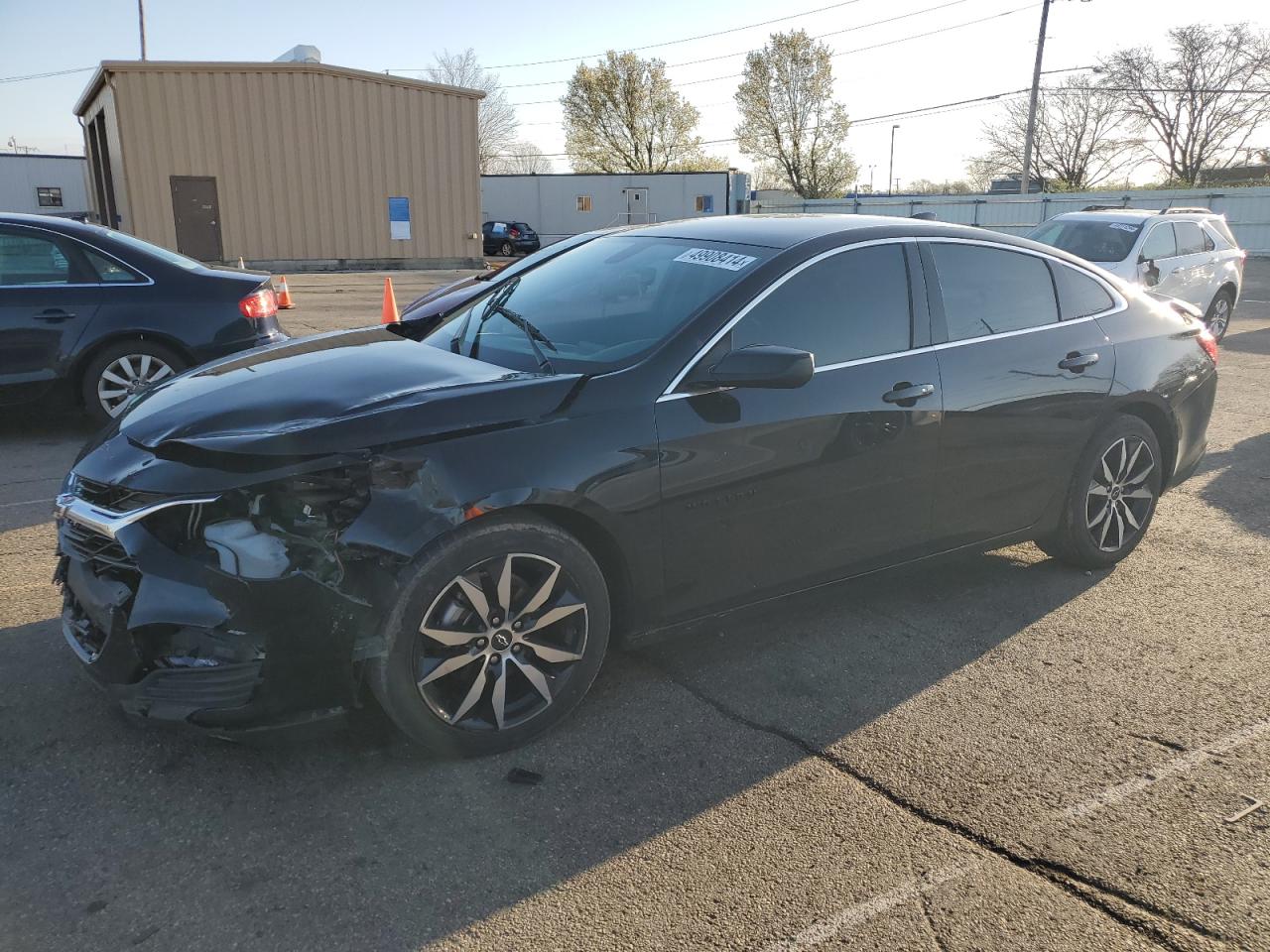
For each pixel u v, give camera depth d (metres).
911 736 3.07
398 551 2.60
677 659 3.58
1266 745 3.04
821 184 57.25
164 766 2.81
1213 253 12.08
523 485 2.74
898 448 3.53
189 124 22.64
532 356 3.31
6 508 5.14
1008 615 4.02
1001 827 2.62
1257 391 9.25
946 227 3.91
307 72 23.50
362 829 2.56
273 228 23.94
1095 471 4.29
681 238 3.82
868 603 4.13
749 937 2.20
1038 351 3.98
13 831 2.51
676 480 3.03
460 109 25.70
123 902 2.27
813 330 3.38
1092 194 36.44
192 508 2.58
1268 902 2.34
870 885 2.38
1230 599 4.21
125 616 2.60
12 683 3.23
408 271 25.45
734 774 2.84
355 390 2.92
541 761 2.89
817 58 55.16
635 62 59.72
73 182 43.19
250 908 2.26
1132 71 50.78
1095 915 2.29
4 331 6.19
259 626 2.53
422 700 2.73
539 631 2.93
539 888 2.35
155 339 6.56
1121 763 2.93
